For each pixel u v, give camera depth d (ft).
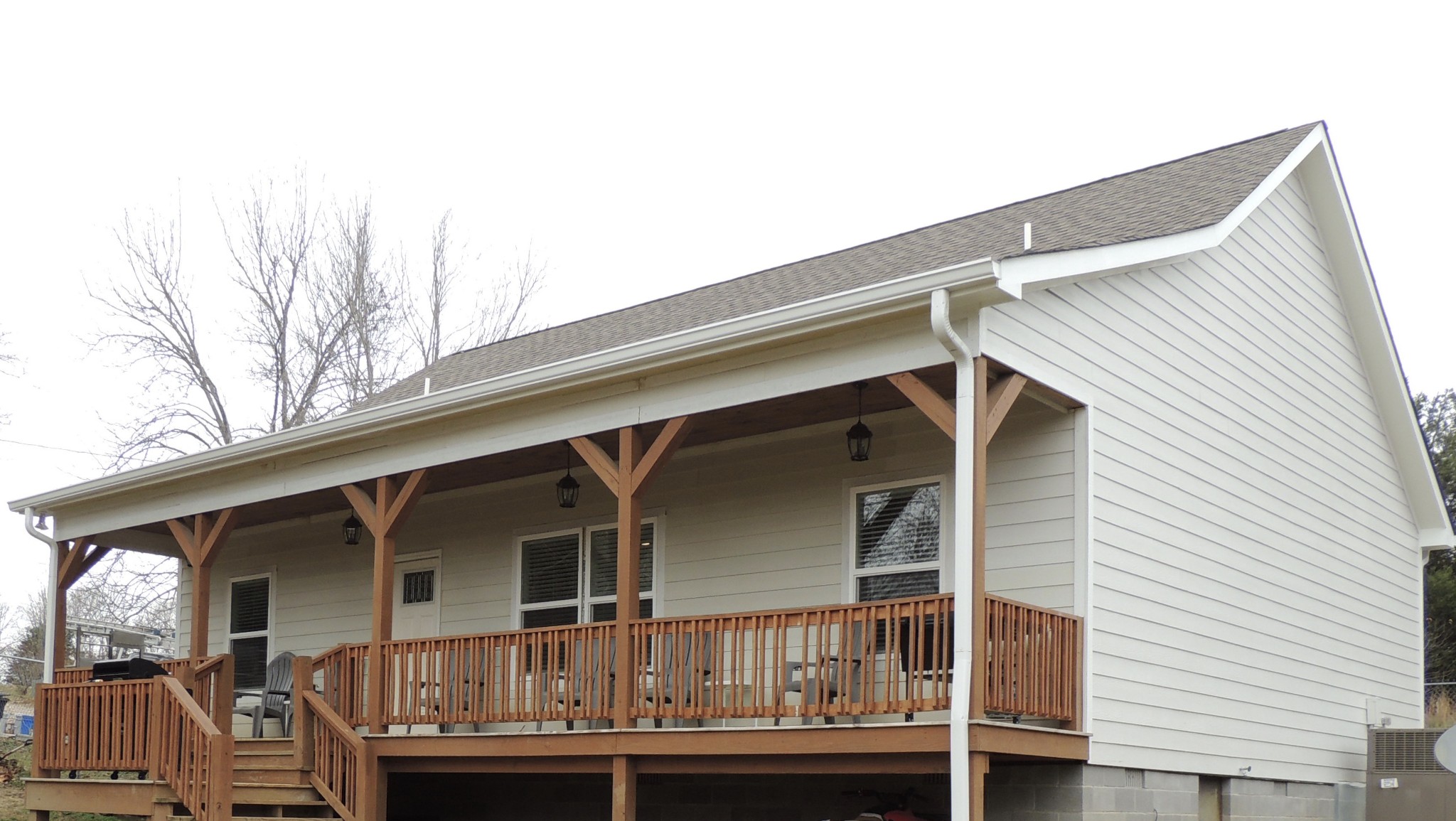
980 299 28.78
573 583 46.39
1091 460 34.22
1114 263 33.68
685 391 34.17
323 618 55.36
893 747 29.43
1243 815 39.70
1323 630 46.32
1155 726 35.45
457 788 46.83
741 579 41.24
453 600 50.26
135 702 40.22
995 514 35.58
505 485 49.26
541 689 37.42
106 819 49.96
